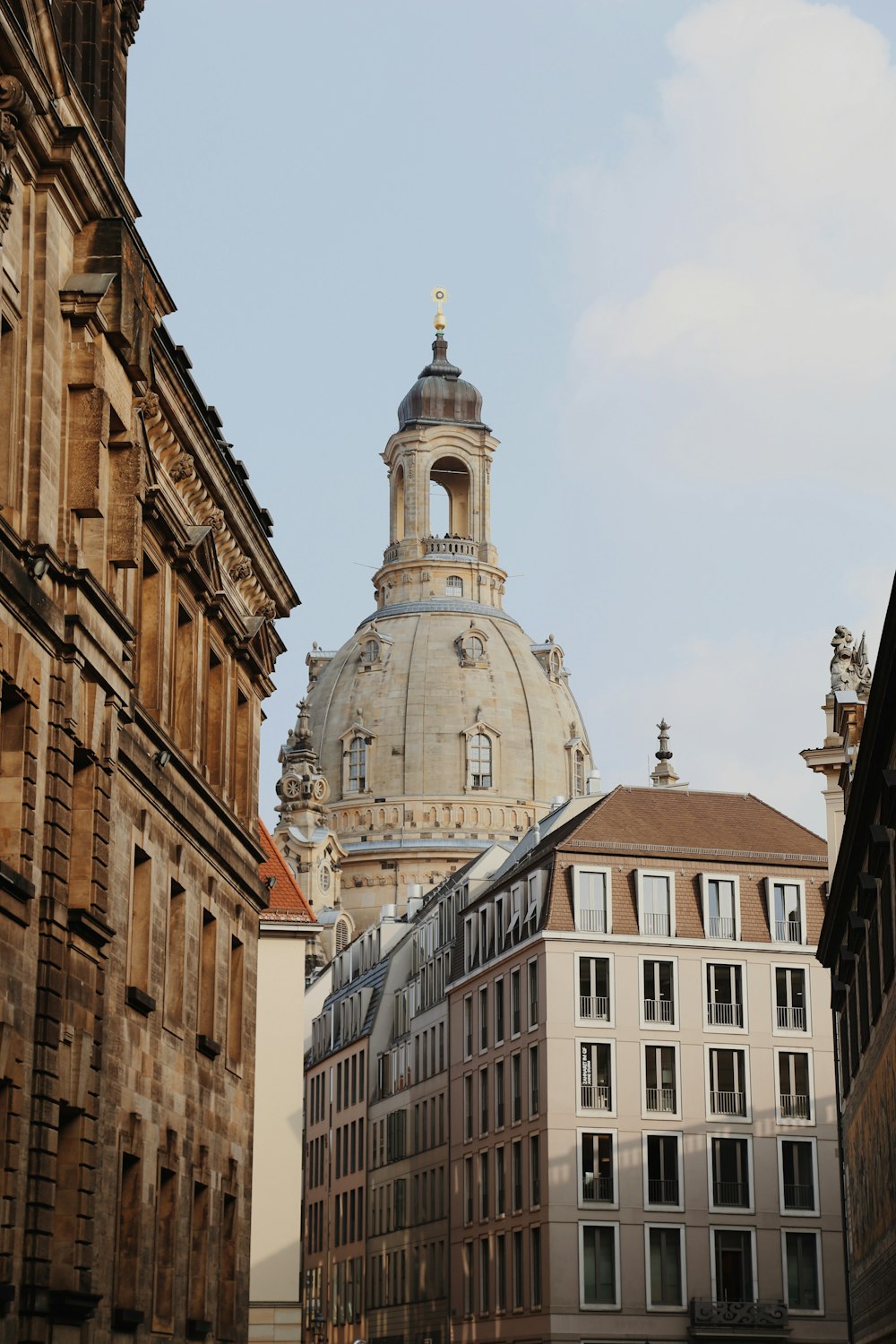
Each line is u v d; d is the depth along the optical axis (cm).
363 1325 14988
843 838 6738
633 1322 10775
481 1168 12288
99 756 4009
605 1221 10906
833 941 8438
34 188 3766
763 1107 11312
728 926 11594
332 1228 16338
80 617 3809
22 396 3672
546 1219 10875
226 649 5869
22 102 3516
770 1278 11038
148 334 4272
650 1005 11331
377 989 15775
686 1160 11106
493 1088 12150
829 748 9244
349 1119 16050
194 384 5066
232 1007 5809
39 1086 3619
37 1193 3572
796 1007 11544
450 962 13500
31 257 3731
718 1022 11412
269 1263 8169
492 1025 12262
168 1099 4825
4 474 3603
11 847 3559
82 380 3891
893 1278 5928
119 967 4353
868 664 9519
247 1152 5816
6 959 3466
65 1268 3825
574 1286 10775
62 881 3750
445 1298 12875
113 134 4684
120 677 4138
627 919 11450
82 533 4009
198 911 5262
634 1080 11188
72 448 3881
